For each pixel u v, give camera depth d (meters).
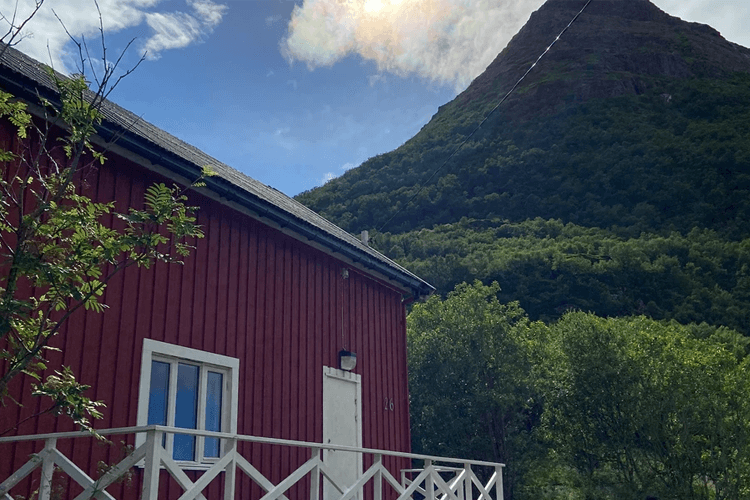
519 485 29.64
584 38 154.25
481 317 32.28
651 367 27.33
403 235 78.38
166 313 7.64
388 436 11.45
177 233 4.98
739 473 24.23
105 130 6.70
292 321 9.63
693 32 167.50
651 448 26.77
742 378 25.56
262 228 9.38
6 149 6.28
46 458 4.93
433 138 101.50
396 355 12.20
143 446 4.64
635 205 85.31
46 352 6.29
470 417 30.73
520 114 115.44
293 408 9.31
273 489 5.67
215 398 8.18
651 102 112.62
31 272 4.32
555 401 29.38
